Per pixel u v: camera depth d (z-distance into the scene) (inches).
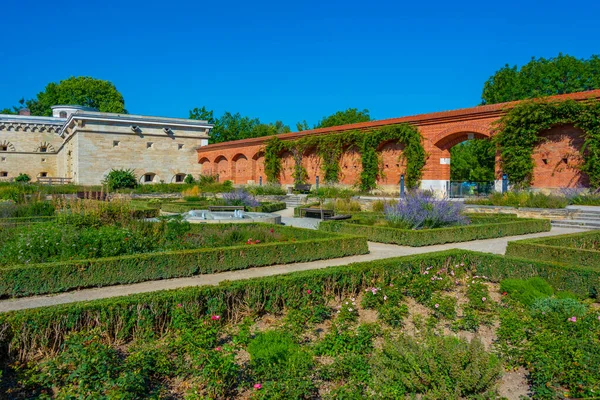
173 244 442.6
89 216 486.0
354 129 1312.7
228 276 379.6
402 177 1100.5
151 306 247.0
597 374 193.9
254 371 199.6
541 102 919.0
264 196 1302.9
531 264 350.6
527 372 219.9
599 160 841.5
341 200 978.1
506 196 871.1
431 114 1109.7
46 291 325.1
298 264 428.1
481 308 294.5
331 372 204.8
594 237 488.4
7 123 2085.4
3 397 187.3
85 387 180.9
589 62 1605.6
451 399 171.5
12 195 1031.0
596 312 265.9
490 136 1001.5
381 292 301.9
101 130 1733.5
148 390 193.6
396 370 190.1
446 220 604.4
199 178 1847.9
